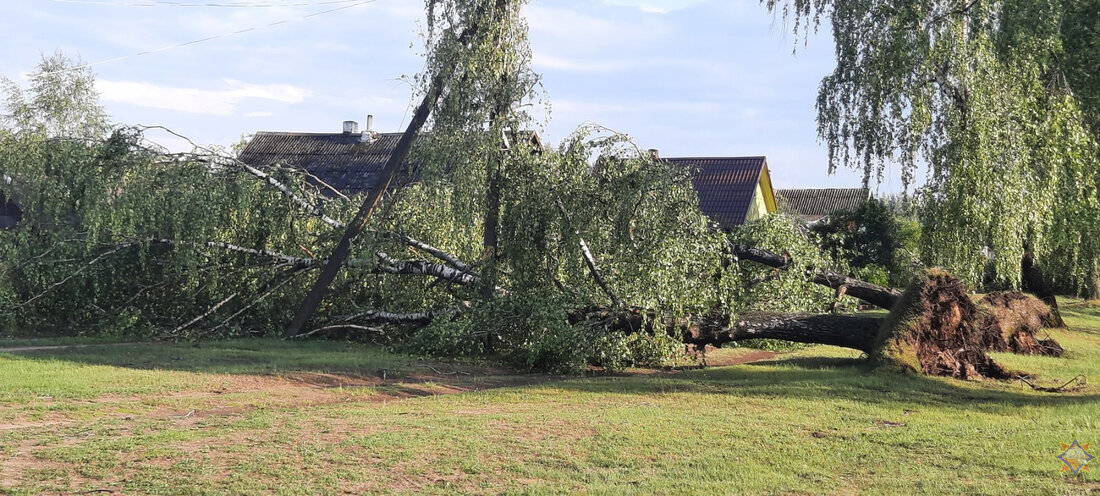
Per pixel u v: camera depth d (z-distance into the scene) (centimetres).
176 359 1202
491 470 618
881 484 588
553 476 605
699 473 615
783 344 1608
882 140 1574
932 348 1189
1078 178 1574
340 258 1545
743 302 1511
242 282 1612
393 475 601
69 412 815
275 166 1644
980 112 1467
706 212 3247
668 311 1293
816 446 706
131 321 1509
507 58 1449
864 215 2795
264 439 697
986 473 617
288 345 1463
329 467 616
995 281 1758
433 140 1446
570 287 1382
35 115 3469
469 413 848
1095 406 888
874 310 2294
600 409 875
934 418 843
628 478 603
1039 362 1391
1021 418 847
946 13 1506
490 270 1462
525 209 1397
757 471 624
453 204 1443
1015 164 1469
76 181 1490
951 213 1507
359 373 1155
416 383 1108
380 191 1527
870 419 828
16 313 1534
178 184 1514
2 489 544
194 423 769
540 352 1307
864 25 1585
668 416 828
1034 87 1513
